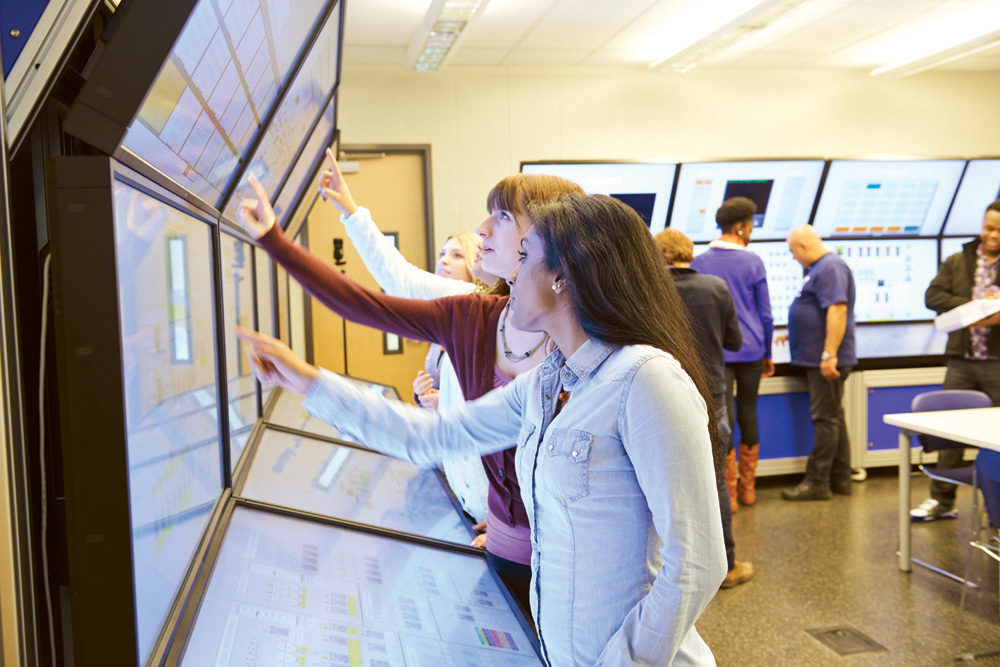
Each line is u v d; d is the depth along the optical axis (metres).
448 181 4.71
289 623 0.96
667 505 0.81
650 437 0.82
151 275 0.84
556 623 0.92
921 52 4.71
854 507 4.12
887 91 5.25
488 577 1.28
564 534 0.90
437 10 3.32
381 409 1.12
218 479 1.32
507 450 1.22
